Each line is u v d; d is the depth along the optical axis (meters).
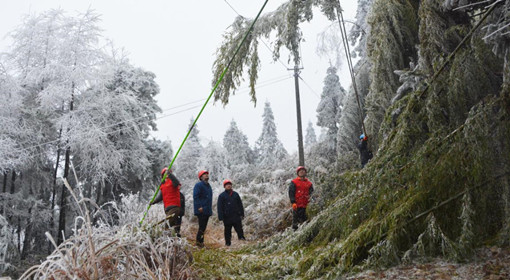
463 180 3.30
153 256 3.27
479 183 3.15
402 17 6.52
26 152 13.78
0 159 12.51
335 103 17.72
